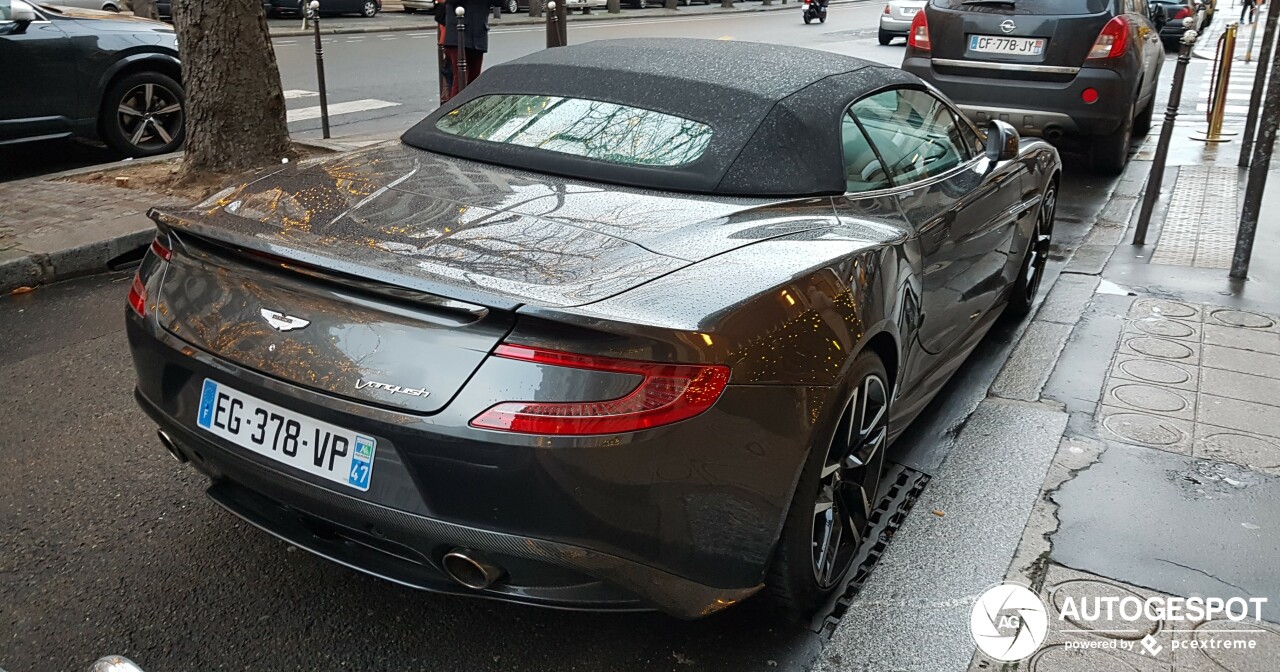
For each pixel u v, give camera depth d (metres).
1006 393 4.31
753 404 2.32
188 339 2.51
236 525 3.20
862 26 29.77
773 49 3.75
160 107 8.60
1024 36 8.27
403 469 2.20
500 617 2.79
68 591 2.83
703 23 30.56
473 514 2.18
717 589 2.41
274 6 24.22
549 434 2.11
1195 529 3.27
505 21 26.36
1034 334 5.00
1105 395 4.29
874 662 2.62
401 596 2.87
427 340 2.20
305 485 2.30
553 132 3.22
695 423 2.21
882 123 3.56
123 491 3.38
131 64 8.26
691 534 2.29
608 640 2.71
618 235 2.58
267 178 3.02
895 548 3.14
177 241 2.65
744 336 2.31
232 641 2.65
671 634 2.74
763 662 2.64
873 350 2.96
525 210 2.70
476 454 2.13
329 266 2.26
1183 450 3.79
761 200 2.95
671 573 2.31
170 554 3.03
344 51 17.61
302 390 2.30
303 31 21.17
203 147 7.29
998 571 3.03
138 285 2.74
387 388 2.21
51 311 5.05
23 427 3.79
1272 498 3.47
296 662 2.58
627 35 24.00
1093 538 3.21
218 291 2.50
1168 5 21.67
